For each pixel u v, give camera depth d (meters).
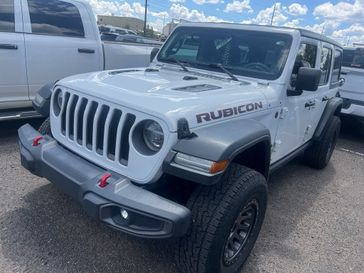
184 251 2.32
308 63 3.97
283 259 3.03
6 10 4.57
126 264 2.68
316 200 4.34
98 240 2.91
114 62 5.89
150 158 2.24
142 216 2.13
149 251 2.86
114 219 2.20
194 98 2.52
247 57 3.61
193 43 3.99
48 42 4.96
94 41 5.55
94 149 2.52
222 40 3.83
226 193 2.32
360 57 7.21
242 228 2.68
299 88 3.26
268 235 3.37
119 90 2.55
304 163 5.51
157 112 2.21
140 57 6.31
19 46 4.67
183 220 2.07
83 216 3.20
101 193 2.19
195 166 2.11
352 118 8.00
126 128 2.36
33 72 4.88
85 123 2.56
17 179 3.79
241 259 2.71
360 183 5.12
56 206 3.32
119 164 2.38
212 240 2.25
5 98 4.73
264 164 2.85
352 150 6.96
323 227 3.68
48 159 2.62
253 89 3.18
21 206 3.28
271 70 3.43
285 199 4.26
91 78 2.95
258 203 2.68
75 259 2.67
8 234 2.86
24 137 2.89
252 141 2.42
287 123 3.67
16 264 2.54
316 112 4.62
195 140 2.21
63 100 2.79
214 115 2.46
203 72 3.71
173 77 3.32
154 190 2.37
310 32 3.82
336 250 3.28
